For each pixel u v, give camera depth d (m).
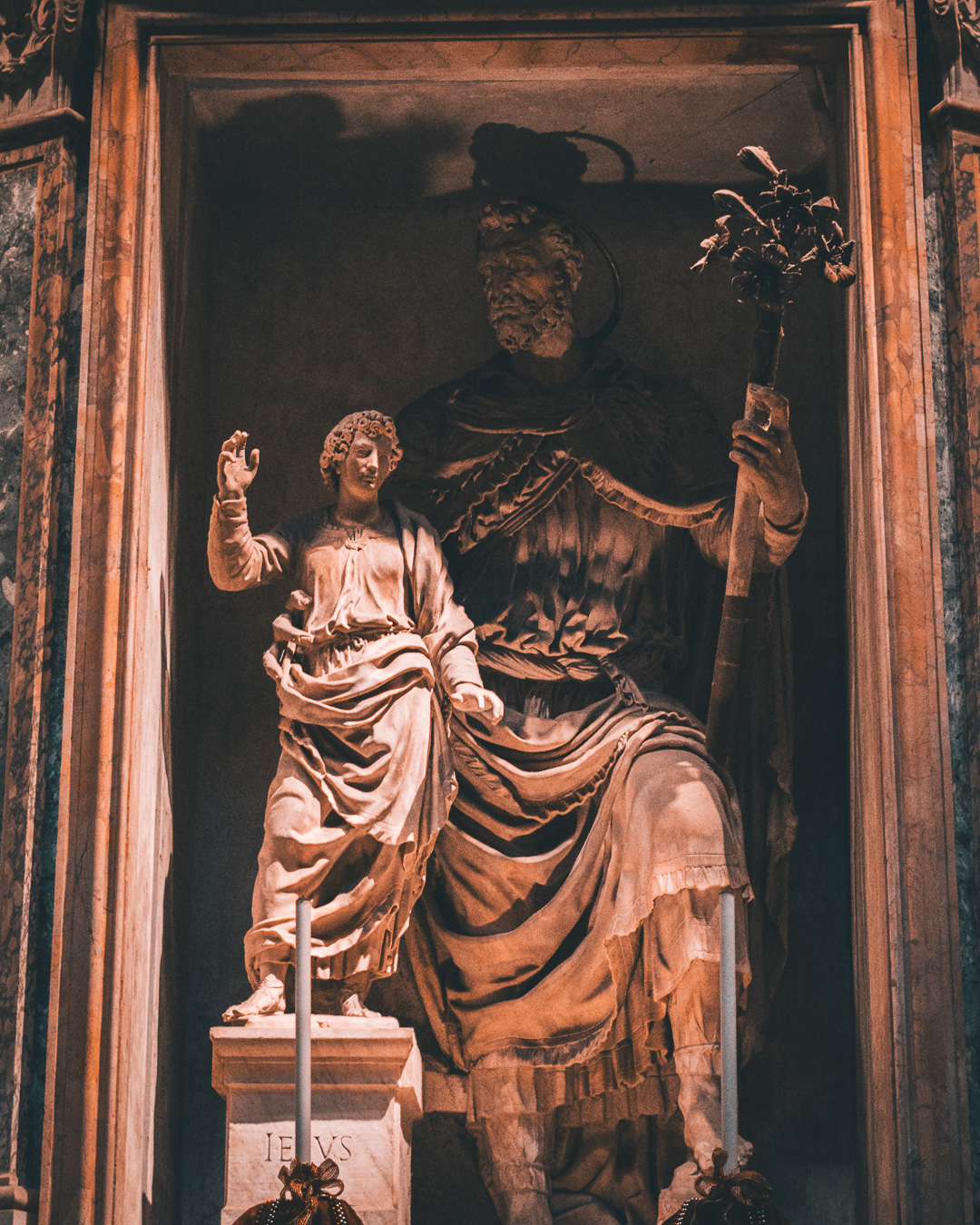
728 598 4.92
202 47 5.23
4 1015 4.52
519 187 5.96
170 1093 5.03
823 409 5.73
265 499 5.79
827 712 5.53
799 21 5.14
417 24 5.19
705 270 5.94
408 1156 4.66
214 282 5.91
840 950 5.38
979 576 4.75
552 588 5.38
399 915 4.84
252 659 5.65
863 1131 4.70
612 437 5.45
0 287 5.09
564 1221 5.01
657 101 5.58
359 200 5.98
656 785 4.89
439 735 4.94
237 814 5.52
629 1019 4.91
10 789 4.68
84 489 4.85
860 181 5.00
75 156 5.16
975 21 5.14
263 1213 3.54
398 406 5.88
